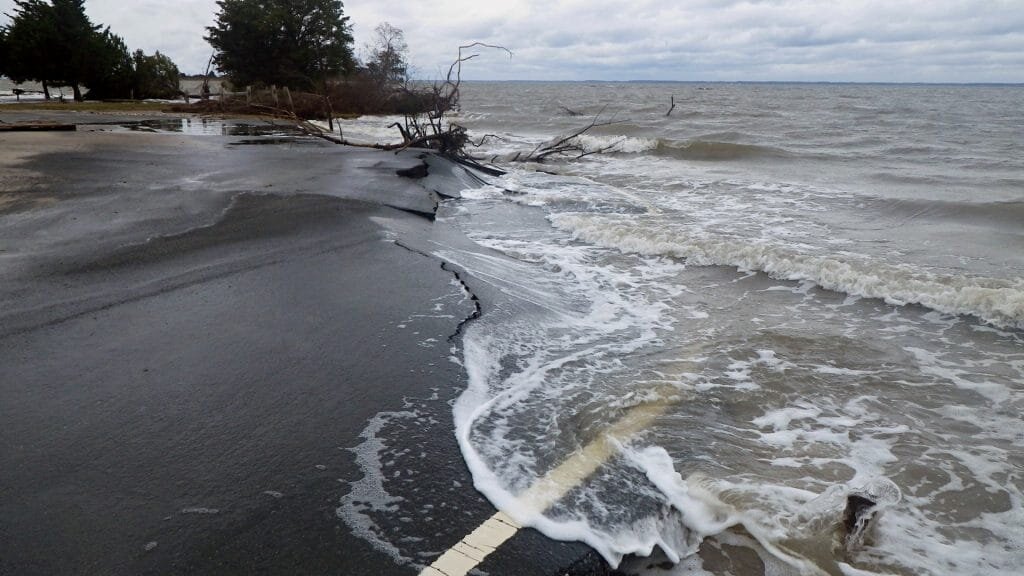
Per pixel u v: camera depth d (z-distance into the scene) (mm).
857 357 4898
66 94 49531
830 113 40375
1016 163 16750
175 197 8844
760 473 3293
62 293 5188
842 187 13117
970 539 2883
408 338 4594
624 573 2596
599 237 8664
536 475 3057
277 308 5062
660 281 6922
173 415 3436
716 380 4395
